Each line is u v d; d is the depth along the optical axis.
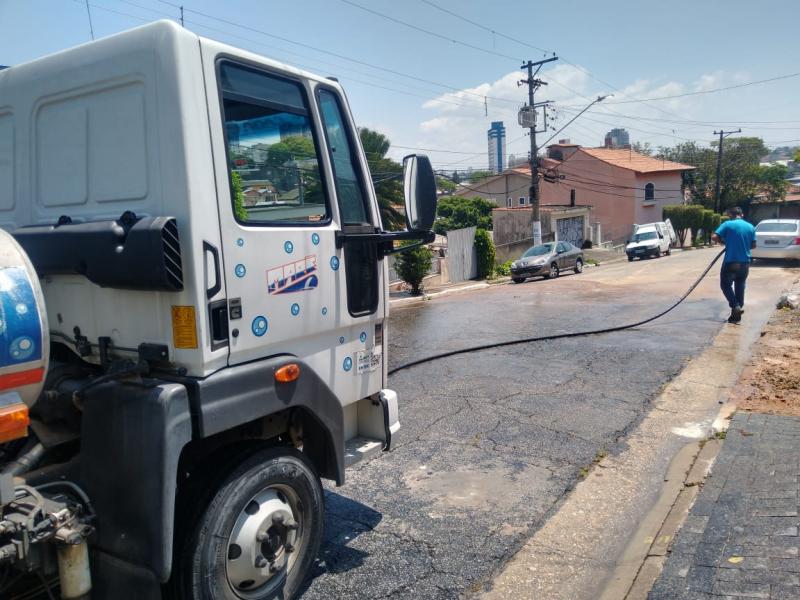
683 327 10.73
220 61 2.97
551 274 23.64
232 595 3.03
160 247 2.63
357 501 4.79
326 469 3.68
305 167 3.47
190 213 2.75
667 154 60.94
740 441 5.14
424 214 3.62
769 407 6.00
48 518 2.54
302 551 3.40
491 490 4.93
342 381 3.77
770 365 7.64
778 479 4.32
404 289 21.89
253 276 3.06
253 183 3.17
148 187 2.88
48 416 3.00
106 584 2.77
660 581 3.36
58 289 3.25
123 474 2.72
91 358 3.19
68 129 3.19
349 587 3.69
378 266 3.99
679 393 7.12
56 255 2.97
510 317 12.97
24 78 3.35
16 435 2.39
